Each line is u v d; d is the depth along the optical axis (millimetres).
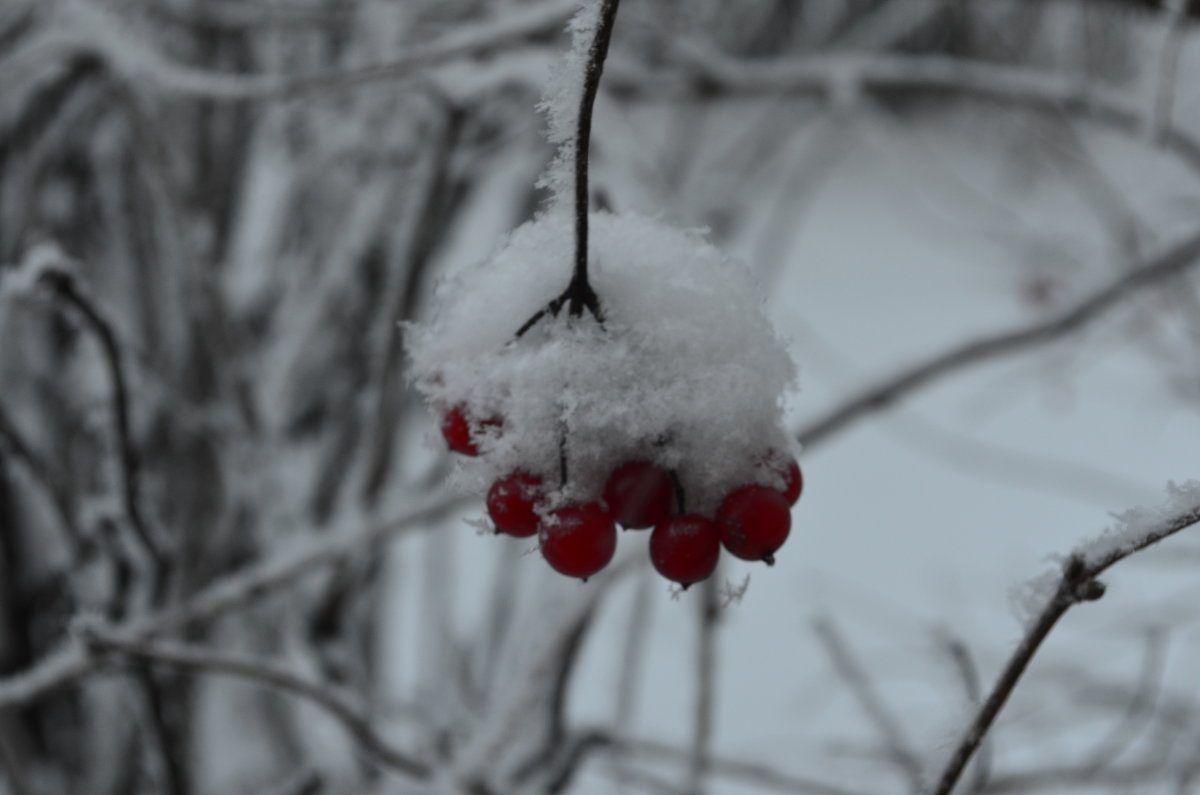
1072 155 1227
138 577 673
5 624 818
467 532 1409
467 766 621
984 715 513
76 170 918
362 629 982
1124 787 767
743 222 1209
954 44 1645
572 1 621
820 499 1673
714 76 995
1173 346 1326
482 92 742
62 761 844
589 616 707
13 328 834
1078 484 1636
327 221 978
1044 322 845
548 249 497
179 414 820
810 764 819
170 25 977
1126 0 830
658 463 489
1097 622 1091
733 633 1392
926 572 1484
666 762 860
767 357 492
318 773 775
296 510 899
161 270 905
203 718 945
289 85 671
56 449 830
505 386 490
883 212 2428
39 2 878
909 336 2055
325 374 941
